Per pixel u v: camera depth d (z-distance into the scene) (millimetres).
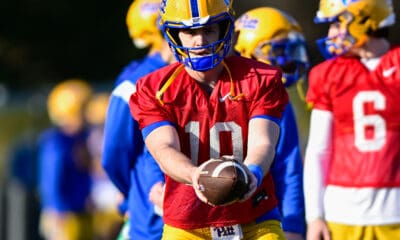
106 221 30859
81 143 30703
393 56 14945
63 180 30203
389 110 14812
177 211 12078
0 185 34656
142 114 11727
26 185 34656
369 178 14836
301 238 14445
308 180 15086
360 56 15055
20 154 34938
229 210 12023
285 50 15094
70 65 54656
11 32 54312
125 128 14922
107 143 15039
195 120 11750
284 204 14320
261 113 11609
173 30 11703
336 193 15047
